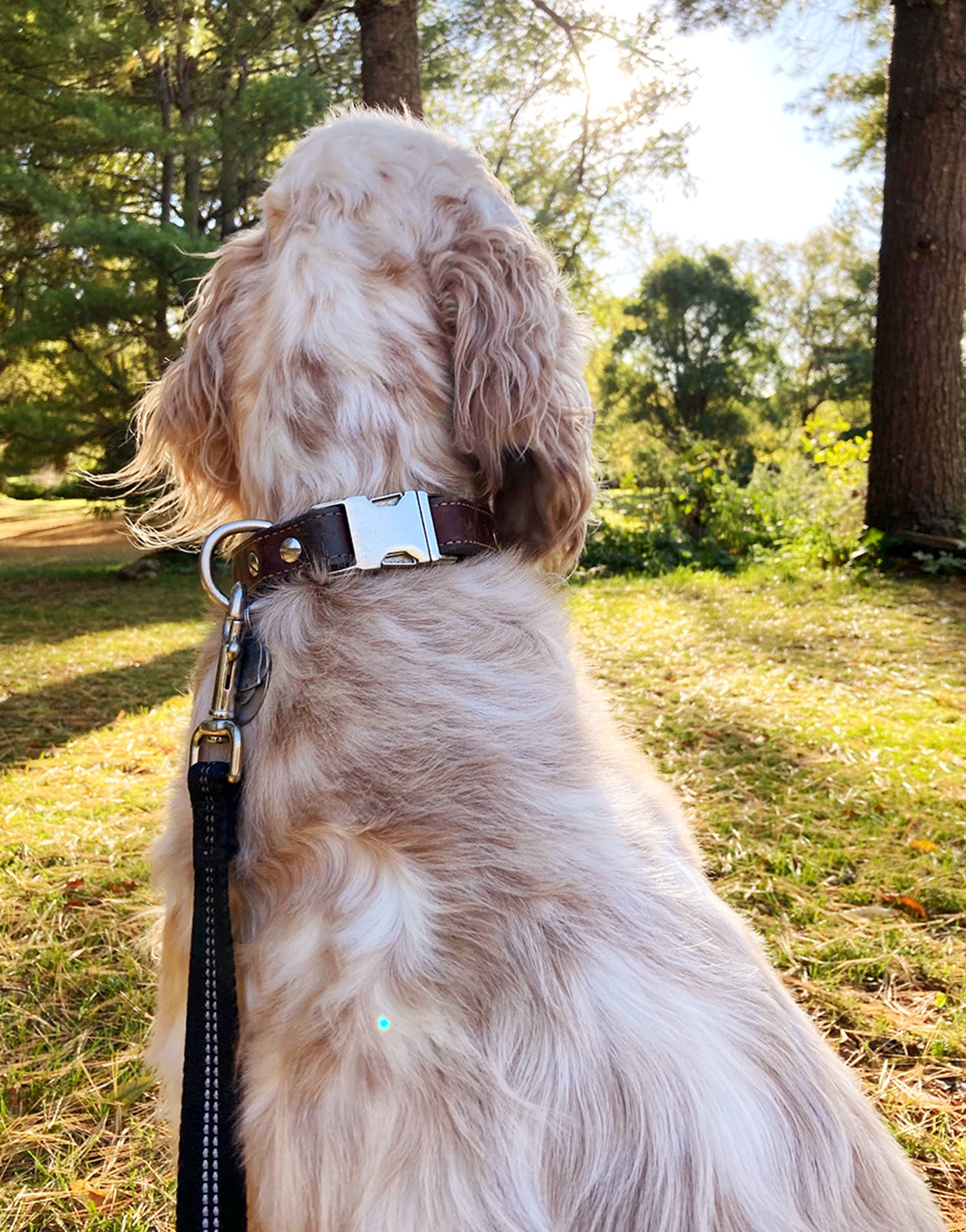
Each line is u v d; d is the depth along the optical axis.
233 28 12.18
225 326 1.49
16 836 3.65
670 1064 0.86
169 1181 1.98
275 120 14.35
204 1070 0.97
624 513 12.73
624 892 0.98
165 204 15.81
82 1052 2.38
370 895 0.97
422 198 1.44
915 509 9.28
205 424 1.51
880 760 4.21
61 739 5.16
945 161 8.80
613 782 1.11
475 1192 0.83
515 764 1.06
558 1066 0.86
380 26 7.68
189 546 1.66
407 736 1.07
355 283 1.37
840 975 2.63
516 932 0.94
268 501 1.34
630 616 7.84
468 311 1.37
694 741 4.56
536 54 11.66
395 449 1.33
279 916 1.02
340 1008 0.93
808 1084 0.92
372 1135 0.88
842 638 6.75
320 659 1.15
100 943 2.88
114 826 3.80
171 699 6.01
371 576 1.23
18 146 14.34
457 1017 0.90
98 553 18.64
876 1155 0.94
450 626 1.18
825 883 3.12
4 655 7.66
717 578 9.84
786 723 4.78
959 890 3.01
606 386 44.03
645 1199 0.81
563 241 12.84
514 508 1.46
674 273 44.28
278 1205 0.92
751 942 1.09
